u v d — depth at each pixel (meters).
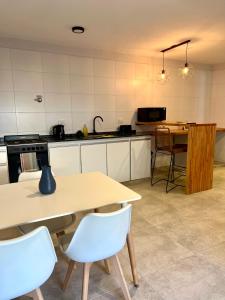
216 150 5.39
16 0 2.24
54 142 3.40
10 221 1.21
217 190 3.73
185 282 1.73
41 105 3.82
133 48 4.00
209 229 2.50
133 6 2.38
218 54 4.46
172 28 3.02
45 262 1.14
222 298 1.58
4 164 3.10
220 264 1.93
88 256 1.32
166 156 5.19
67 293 1.66
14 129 3.68
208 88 5.67
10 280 1.04
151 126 4.93
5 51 3.45
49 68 3.80
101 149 3.80
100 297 1.61
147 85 4.78
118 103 4.52
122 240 1.41
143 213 2.90
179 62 5.07
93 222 1.22
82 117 4.20
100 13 2.55
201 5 2.37
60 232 1.87
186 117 5.45
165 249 2.15
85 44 3.75
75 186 1.76
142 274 1.82
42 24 2.87
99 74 4.24
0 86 3.50
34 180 1.95
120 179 4.04
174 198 3.40
